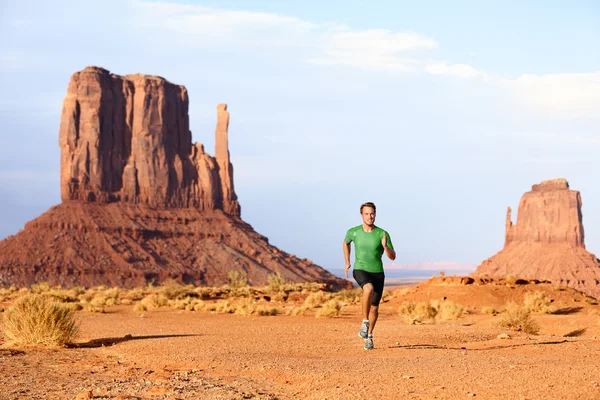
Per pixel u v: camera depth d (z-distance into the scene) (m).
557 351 13.81
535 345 14.99
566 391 8.57
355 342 17.53
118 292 79.31
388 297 54.12
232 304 46.62
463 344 16.34
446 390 9.01
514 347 14.77
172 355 14.80
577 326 24.56
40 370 12.82
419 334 19.02
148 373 12.18
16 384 10.92
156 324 28.42
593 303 46.59
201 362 13.41
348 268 14.48
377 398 8.79
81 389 10.28
